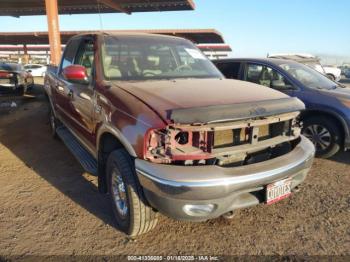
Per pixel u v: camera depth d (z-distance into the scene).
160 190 2.57
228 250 3.04
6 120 8.80
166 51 4.23
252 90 3.33
